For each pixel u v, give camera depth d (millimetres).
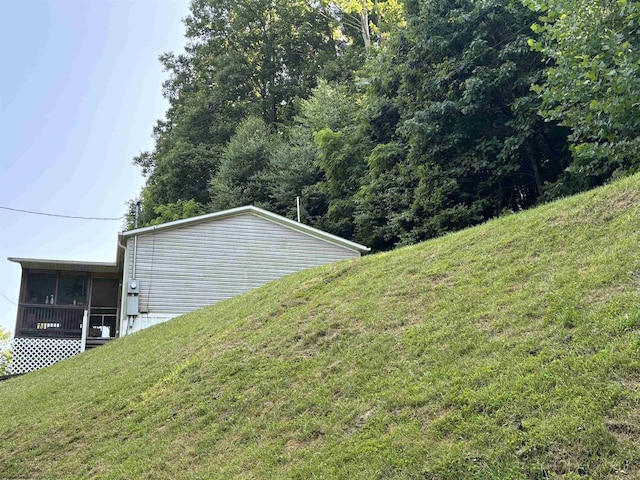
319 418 4324
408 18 17562
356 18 33969
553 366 3527
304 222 23828
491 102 15469
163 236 15109
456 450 3150
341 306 6742
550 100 9680
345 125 25656
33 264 16594
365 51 28781
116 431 5652
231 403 5293
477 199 16078
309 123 27281
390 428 3729
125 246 15047
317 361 5449
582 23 9070
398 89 19266
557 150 15430
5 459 5719
